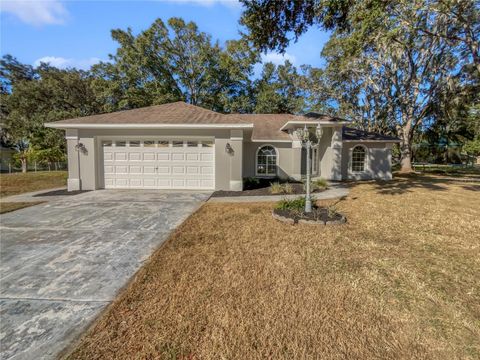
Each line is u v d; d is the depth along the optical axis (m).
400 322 2.54
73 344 2.23
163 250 4.36
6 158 31.19
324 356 2.11
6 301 2.90
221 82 26.50
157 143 10.83
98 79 22.89
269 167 15.37
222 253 4.23
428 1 8.49
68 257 4.13
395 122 21.97
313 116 16.50
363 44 7.70
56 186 12.78
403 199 8.86
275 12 7.66
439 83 19.00
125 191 10.56
